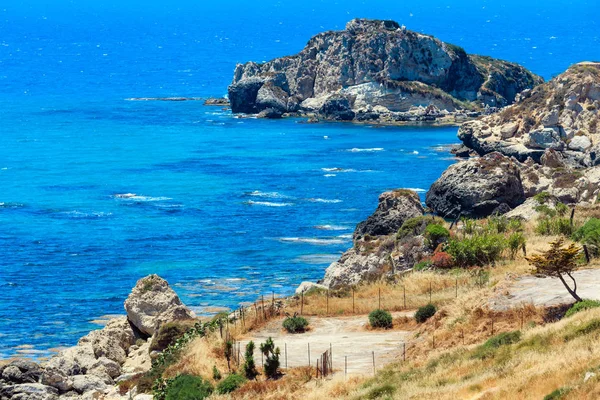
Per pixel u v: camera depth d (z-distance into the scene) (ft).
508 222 337.52
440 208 459.73
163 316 269.85
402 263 306.35
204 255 411.13
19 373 236.84
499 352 175.52
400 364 188.75
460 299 219.41
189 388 191.93
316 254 410.11
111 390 229.66
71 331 312.91
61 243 434.71
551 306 195.52
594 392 139.33
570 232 309.01
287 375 194.08
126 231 457.68
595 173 466.29
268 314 240.32
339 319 235.61
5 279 374.63
